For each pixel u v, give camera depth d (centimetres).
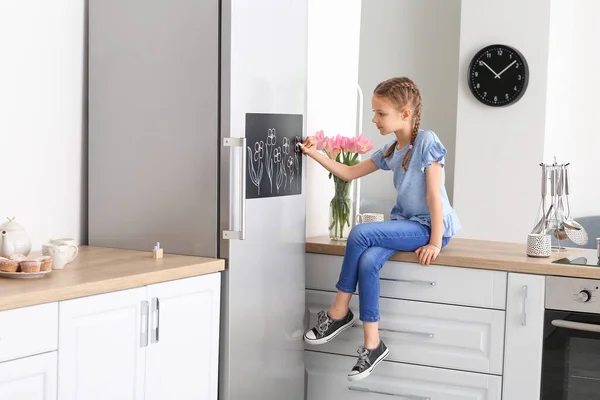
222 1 254
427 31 618
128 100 273
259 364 281
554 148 548
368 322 290
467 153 557
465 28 553
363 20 646
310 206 344
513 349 282
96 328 214
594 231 539
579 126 561
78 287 206
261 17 270
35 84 266
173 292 240
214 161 259
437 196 289
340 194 327
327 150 324
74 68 280
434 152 288
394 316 300
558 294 274
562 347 275
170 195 268
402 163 298
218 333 262
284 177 291
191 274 245
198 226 264
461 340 289
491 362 286
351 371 288
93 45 279
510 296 281
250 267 272
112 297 218
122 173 276
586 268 268
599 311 267
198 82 259
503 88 537
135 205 275
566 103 562
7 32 255
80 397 210
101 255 262
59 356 203
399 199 304
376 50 643
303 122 303
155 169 270
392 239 291
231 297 263
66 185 280
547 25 523
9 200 259
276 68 280
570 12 561
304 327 313
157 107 268
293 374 305
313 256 320
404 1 627
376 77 644
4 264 212
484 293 285
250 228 271
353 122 382
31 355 195
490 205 550
